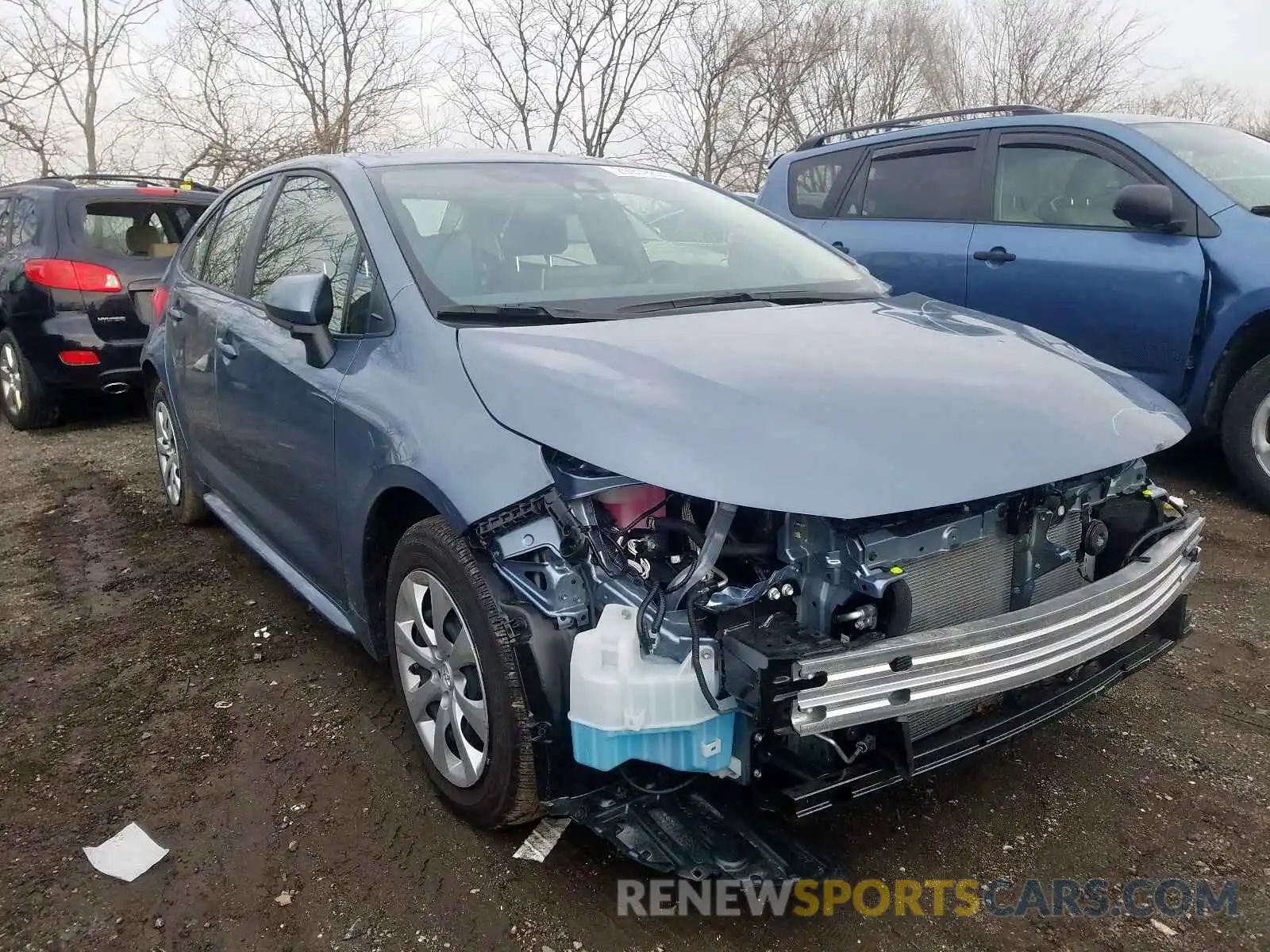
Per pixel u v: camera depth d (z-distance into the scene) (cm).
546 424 221
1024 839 249
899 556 211
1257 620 370
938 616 226
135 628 380
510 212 317
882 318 293
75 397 737
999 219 557
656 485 200
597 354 241
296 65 1516
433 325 263
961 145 586
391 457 252
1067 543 251
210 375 395
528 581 222
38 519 520
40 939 219
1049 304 527
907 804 263
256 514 376
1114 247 502
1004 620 209
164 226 736
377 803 265
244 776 279
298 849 247
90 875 239
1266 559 426
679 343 249
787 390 223
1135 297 491
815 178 678
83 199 696
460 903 227
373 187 313
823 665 187
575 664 203
